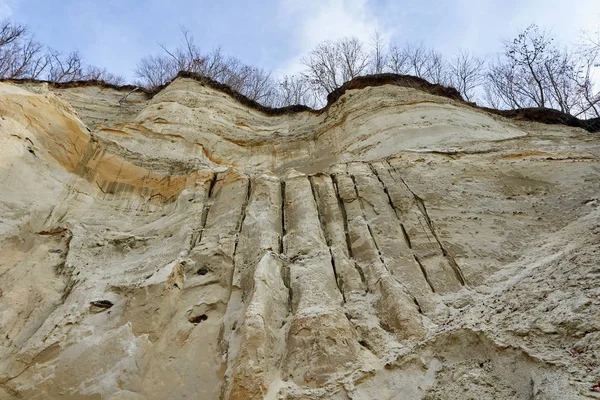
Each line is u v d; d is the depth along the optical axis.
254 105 14.62
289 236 5.80
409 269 4.84
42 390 3.57
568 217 5.42
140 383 3.66
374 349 3.76
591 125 12.29
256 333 3.71
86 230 5.93
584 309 2.95
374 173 7.18
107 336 4.07
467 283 4.57
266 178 7.06
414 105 10.37
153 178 7.43
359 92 12.09
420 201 6.14
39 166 6.07
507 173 6.63
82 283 4.93
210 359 3.91
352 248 5.45
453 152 7.51
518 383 2.80
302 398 3.26
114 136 9.09
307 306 4.28
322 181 7.01
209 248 5.51
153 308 4.33
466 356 3.34
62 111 6.66
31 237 5.30
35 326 4.30
